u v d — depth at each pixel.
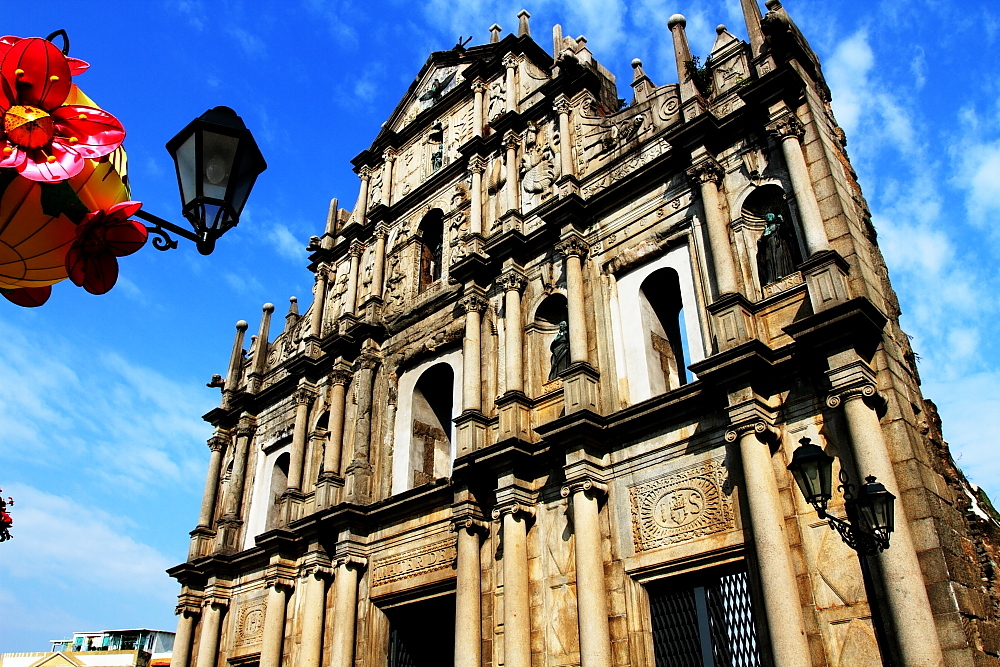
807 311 17.77
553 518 20.66
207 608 31.58
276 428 34.00
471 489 22.20
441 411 28.62
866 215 20.41
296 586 27.36
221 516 33.97
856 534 12.16
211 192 8.36
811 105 19.84
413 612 24.77
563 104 26.59
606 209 23.62
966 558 15.17
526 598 20.05
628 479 19.47
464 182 30.23
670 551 17.97
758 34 22.14
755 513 15.88
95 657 75.00
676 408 18.88
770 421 16.98
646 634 17.84
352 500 26.50
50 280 6.66
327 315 34.25
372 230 33.62
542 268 24.70
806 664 14.35
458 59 34.72
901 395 16.14
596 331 22.23
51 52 5.92
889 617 13.85
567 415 19.95
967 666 13.09
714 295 19.80
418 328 28.52
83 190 6.33
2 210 5.99
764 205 20.38
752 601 16.36
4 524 12.25
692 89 22.78
